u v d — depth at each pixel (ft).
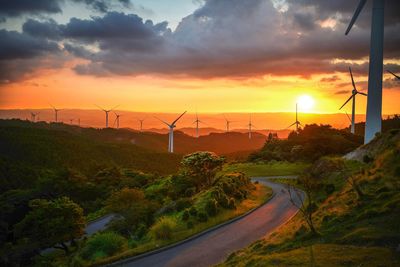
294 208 140.87
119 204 168.14
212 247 100.27
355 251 56.34
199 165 214.28
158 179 338.75
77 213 170.91
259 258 64.18
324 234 69.26
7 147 557.33
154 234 117.60
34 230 165.27
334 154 319.68
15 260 159.33
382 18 180.55
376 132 183.83
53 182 312.09
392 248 54.70
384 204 72.74
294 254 60.85
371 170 105.91
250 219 130.72
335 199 97.45
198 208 139.33
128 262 96.07
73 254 149.38
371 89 184.24
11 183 422.82
